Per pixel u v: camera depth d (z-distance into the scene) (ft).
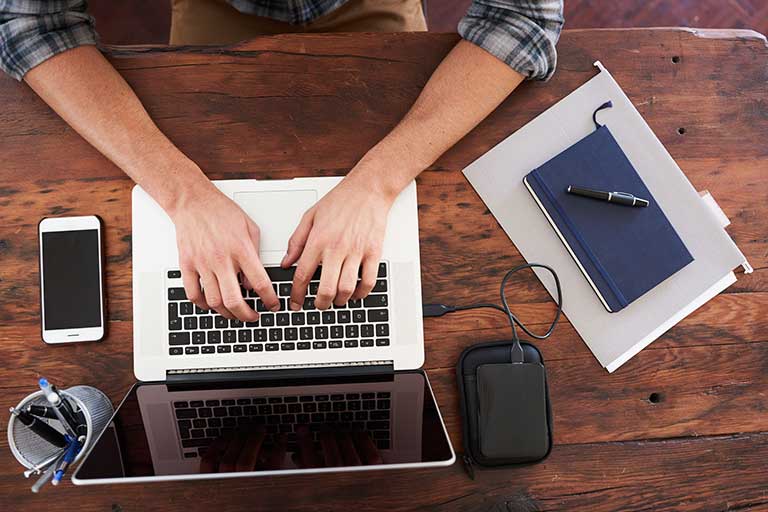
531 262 3.01
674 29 3.20
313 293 2.86
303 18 3.67
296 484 2.80
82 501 2.76
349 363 2.86
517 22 2.93
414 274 2.90
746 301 3.02
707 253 2.99
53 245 2.89
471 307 2.96
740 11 5.69
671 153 3.13
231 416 2.66
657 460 2.88
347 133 3.06
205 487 2.78
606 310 2.97
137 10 5.37
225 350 2.82
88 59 2.91
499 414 2.75
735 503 2.86
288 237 2.92
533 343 2.96
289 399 2.73
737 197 3.11
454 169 3.05
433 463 2.39
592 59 3.15
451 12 5.60
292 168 3.02
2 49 2.82
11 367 2.86
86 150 2.97
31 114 2.97
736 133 3.14
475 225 3.03
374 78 3.09
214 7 3.74
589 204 2.97
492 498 2.82
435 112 2.93
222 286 2.73
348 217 2.80
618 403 2.93
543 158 3.07
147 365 2.81
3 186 2.94
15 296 2.91
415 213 2.94
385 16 3.83
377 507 2.80
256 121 3.05
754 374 2.97
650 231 2.95
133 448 2.51
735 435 2.92
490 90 2.95
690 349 2.97
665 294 2.98
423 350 2.90
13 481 2.77
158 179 2.83
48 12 2.86
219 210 2.80
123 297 2.92
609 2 5.70
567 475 2.85
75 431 2.62
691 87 3.17
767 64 3.20
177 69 3.05
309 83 3.08
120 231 2.95
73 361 2.88
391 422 2.61
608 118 3.08
